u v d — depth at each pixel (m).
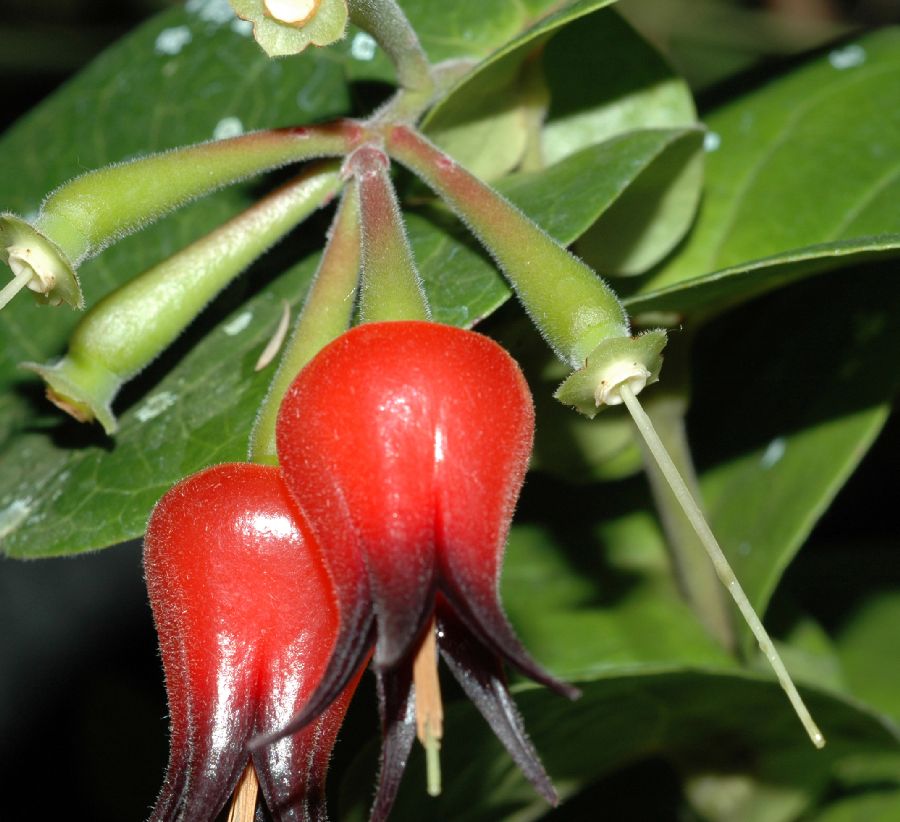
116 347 0.18
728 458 0.22
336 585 0.16
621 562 0.23
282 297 0.20
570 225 0.19
